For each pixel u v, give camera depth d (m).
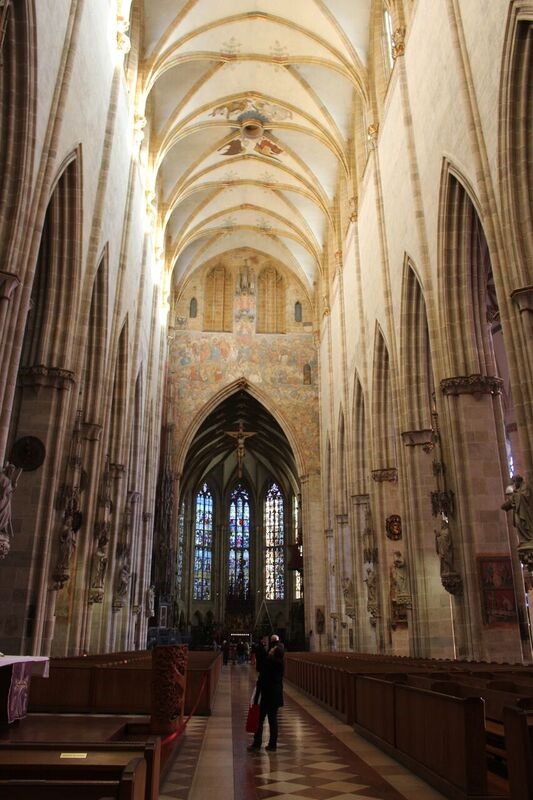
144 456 28.58
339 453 32.62
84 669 11.27
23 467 14.40
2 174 11.68
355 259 27.14
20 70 11.71
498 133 12.79
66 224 15.62
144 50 24.25
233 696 18.22
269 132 32.28
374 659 17.67
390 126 21.33
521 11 11.84
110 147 17.98
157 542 35.47
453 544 15.12
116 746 3.89
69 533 14.59
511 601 14.30
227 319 41.78
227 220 39.28
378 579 22.95
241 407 47.84
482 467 15.10
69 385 15.22
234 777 7.10
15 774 3.41
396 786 6.59
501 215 12.73
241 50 27.20
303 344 41.41
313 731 10.77
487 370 15.72
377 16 23.30
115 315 20.44
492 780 6.36
